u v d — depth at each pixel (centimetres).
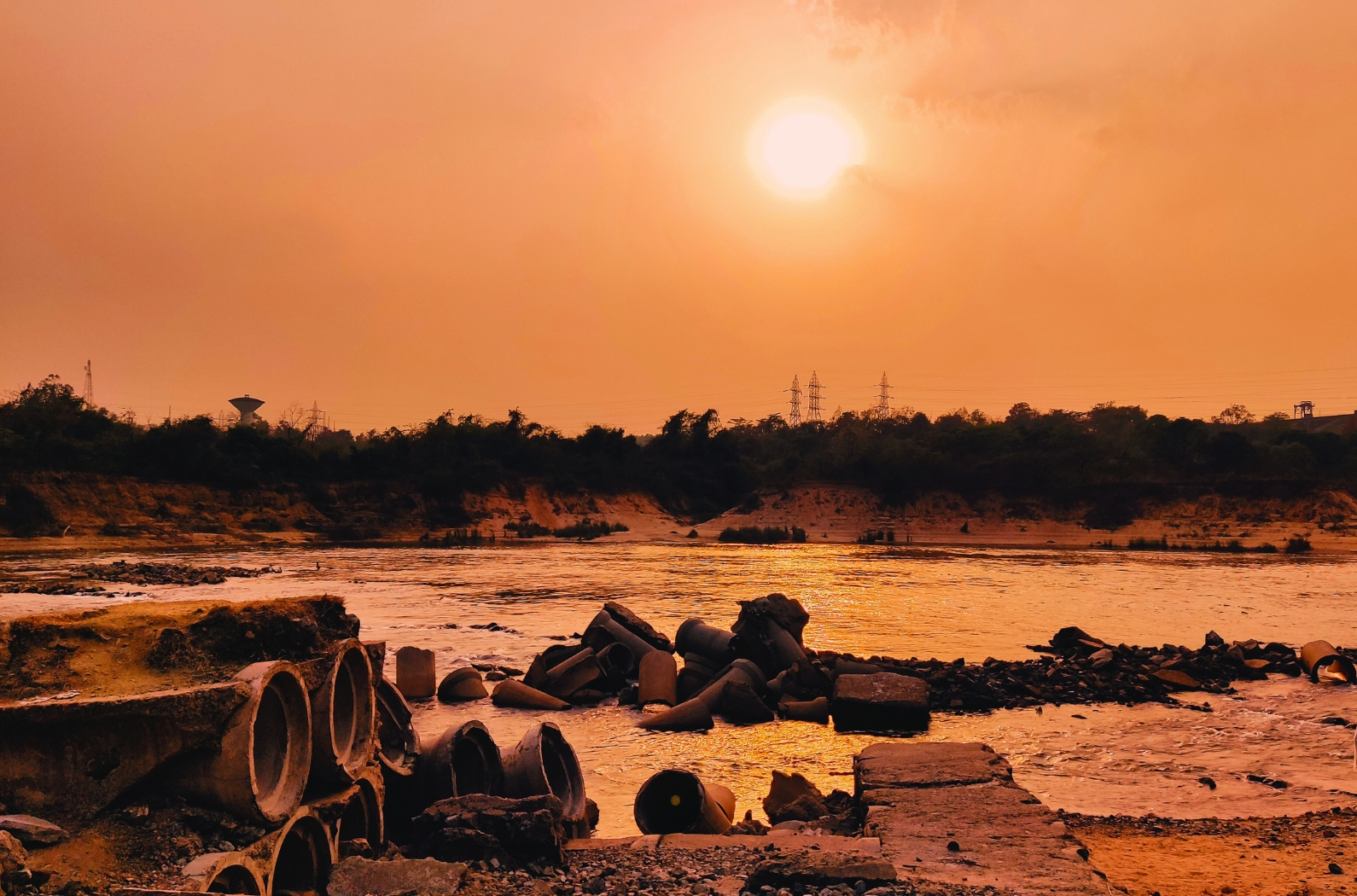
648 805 1195
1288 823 1305
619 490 12450
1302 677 2559
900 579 5525
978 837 1003
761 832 1160
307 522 9362
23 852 700
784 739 1927
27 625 888
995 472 11000
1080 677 2425
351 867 856
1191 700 2292
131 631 917
